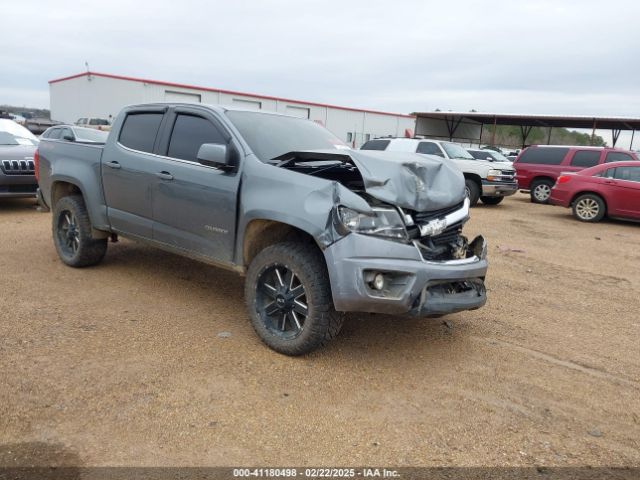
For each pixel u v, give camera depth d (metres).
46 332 4.36
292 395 3.56
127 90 36.75
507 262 7.92
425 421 3.35
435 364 4.16
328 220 3.73
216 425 3.18
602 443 3.21
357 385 3.75
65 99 42.81
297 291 4.00
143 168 5.19
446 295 3.99
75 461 2.81
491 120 41.53
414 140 16.19
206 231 4.69
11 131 11.30
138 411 3.28
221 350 4.18
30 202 11.82
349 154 4.11
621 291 6.61
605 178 12.84
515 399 3.69
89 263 6.21
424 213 4.02
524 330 5.03
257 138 4.69
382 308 3.75
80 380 3.61
